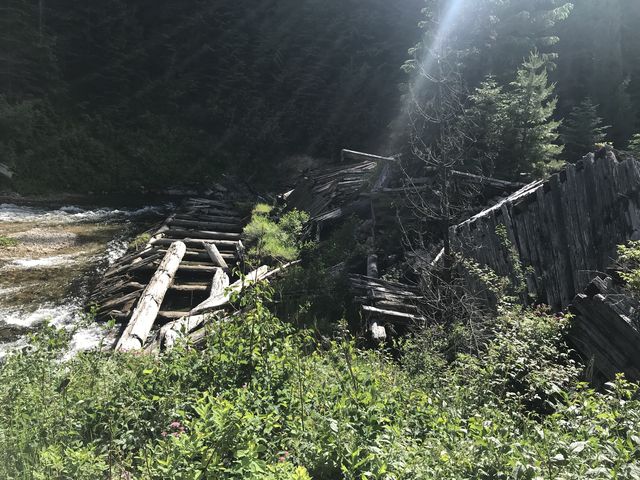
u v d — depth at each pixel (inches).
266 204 1101.1
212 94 1679.4
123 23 1581.0
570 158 896.3
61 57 1444.4
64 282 602.5
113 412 184.1
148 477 143.3
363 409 175.8
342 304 471.5
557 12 885.2
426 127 650.8
